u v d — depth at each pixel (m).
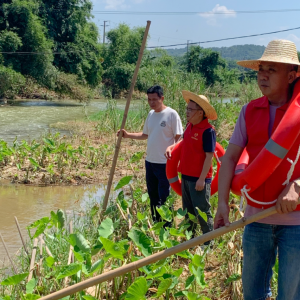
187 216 4.57
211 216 4.39
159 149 4.91
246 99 16.41
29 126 16.20
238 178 2.56
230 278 3.28
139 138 5.19
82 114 22.47
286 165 2.47
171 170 4.73
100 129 13.58
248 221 2.40
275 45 2.56
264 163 2.37
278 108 2.55
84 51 42.91
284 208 2.35
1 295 3.26
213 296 3.51
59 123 17.05
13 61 34.94
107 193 5.23
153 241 3.68
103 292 3.53
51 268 3.63
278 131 2.35
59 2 43.28
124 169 8.81
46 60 35.97
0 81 31.22
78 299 3.23
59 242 3.97
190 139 4.29
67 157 9.04
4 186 7.35
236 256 3.77
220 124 12.05
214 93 13.20
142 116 13.11
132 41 51.66
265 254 2.60
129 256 3.59
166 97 11.97
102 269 3.39
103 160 9.23
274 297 3.29
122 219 4.79
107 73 45.78
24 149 9.34
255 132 2.62
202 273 3.15
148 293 3.58
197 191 4.30
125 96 44.22
